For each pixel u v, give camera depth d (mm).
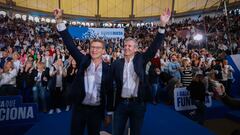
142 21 25000
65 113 5773
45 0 22719
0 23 17203
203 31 14664
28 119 4793
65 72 6043
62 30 2518
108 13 25125
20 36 15461
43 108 5977
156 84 7062
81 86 2430
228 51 10961
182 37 15250
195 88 5863
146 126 4777
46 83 6066
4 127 4500
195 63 8719
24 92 6223
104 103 2520
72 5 24094
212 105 6730
